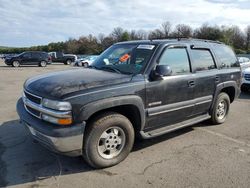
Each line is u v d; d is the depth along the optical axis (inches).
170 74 177.2
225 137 209.2
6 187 133.8
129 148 160.7
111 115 150.0
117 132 155.2
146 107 164.4
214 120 231.6
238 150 184.2
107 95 144.0
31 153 171.2
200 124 239.6
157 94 168.4
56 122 135.9
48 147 141.3
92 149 145.1
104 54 204.5
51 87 144.6
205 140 201.6
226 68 233.3
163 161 164.6
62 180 140.9
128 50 187.5
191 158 169.8
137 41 198.1
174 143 193.9
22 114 158.7
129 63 176.4
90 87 143.6
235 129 229.3
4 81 527.2
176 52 187.5
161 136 207.0
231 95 250.4
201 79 201.2
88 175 146.3
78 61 1096.8
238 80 247.3
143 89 160.4
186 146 189.0
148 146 187.2
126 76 159.8
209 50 219.5
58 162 160.1
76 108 135.0
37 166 155.0
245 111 295.9
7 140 191.6
